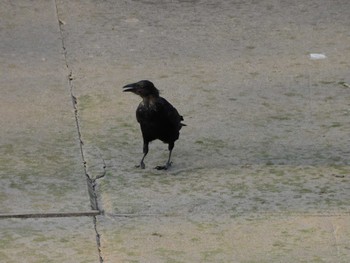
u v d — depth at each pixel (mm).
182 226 9766
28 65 14898
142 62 15156
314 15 17672
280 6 18188
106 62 15125
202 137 12297
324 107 13406
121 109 13242
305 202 10383
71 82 14250
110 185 10820
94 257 9000
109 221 9891
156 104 10938
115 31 16609
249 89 14055
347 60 15391
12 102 13375
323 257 9062
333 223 9867
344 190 10695
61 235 9508
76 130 12461
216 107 13336
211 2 18391
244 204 10320
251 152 11828
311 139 12266
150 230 9656
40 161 11422
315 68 15016
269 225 9805
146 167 11391
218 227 9742
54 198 10375
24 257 8953
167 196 10523
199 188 10742
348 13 17812
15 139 12055
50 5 17953
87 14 17484
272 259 9008
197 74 14641
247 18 17438
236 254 9109
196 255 9078
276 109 13305
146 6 18047
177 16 17484
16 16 17234
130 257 9016
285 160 11586
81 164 11398
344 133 12477
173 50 15734
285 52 15727
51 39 16125
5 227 9656
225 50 15773
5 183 10727
